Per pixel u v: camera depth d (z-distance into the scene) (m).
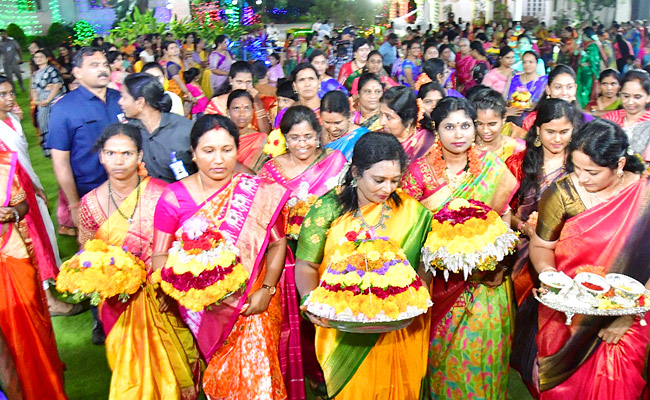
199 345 3.49
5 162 3.84
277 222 3.58
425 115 4.82
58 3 31.22
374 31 27.61
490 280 3.53
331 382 3.42
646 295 3.19
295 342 3.97
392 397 3.39
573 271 3.46
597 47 13.70
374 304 2.96
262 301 3.45
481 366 3.57
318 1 36.38
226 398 3.61
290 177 4.39
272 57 13.03
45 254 4.45
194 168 4.71
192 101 10.34
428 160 3.73
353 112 6.64
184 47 17.41
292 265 3.97
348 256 3.04
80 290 3.27
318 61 8.48
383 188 3.07
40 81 9.95
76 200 5.24
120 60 10.99
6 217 3.74
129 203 3.65
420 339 3.46
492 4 31.23
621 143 3.16
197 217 3.26
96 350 4.89
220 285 3.13
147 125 4.64
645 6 29.30
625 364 3.37
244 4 27.38
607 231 3.33
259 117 6.82
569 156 3.37
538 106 4.10
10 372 3.68
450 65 13.52
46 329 3.98
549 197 3.43
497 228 3.33
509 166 4.32
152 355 3.50
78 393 4.29
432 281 3.60
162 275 3.19
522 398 4.20
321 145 5.26
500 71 8.83
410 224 3.27
